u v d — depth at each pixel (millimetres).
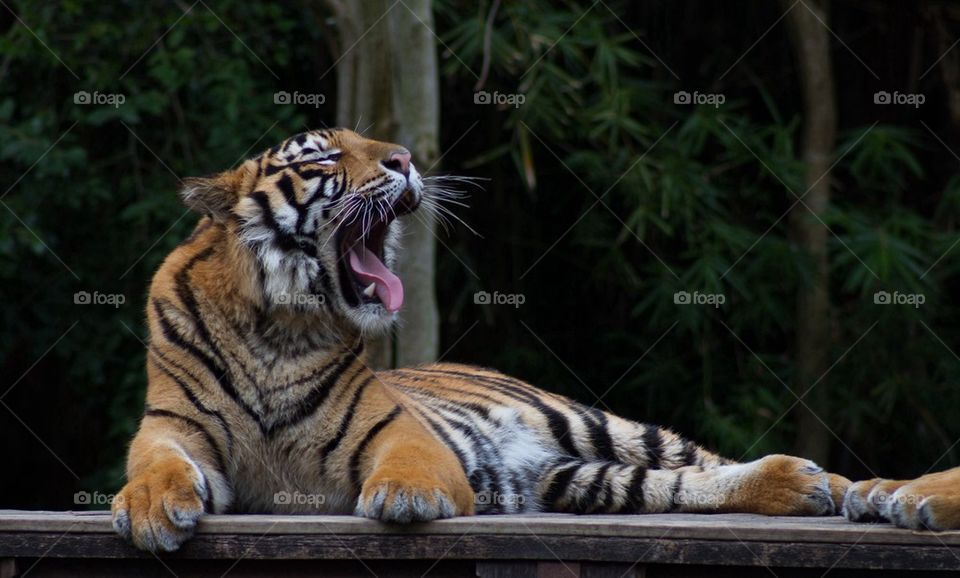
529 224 15562
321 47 14633
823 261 14320
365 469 6523
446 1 13805
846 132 15102
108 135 14328
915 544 5215
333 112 14758
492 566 5395
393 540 5461
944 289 14898
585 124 13703
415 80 10555
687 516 6336
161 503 5512
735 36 15883
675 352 14992
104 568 5609
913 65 15477
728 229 13539
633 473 7414
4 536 5574
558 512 7625
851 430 15008
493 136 14938
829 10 15953
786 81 15883
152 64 13727
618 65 15516
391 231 7586
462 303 14578
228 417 6543
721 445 13711
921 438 14906
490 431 7715
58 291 13773
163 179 13617
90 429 15594
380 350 10328
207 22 13258
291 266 6785
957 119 15203
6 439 15641
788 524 5484
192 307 6625
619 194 14336
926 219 15711
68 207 13812
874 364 14258
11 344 13797
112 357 13672
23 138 12891
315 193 6918
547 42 13180
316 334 6715
